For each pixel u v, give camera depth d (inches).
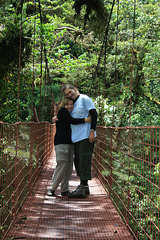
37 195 176.7
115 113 364.2
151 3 429.7
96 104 312.7
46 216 138.3
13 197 127.2
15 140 129.0
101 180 221.5
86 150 170.1
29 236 113.2
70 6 549.0
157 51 345.4
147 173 101.3
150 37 398.9
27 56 207.6
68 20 613.3
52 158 376.8
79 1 218.1
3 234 107.4
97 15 226.2
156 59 345.1
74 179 250.1
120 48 405.4
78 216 140.7
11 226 122.0
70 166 177.3
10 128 117.6
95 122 169.0
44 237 113.2
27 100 337.7
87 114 171.8
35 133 207.0
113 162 177.9
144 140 105.7
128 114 373.4
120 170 156.5
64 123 173.6
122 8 408.5
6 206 112.3
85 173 172.4
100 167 229.3
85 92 596.4
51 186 188.9
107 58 433.4
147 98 395.5
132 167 126.2
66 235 116.4
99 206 158.4
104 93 405.1
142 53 381.4
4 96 244.8
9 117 255.8
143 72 375.9
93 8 220.1
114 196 170.1
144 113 389.7
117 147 167.0
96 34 241.4
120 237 115.7
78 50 725.9
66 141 172.7
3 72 213.9
